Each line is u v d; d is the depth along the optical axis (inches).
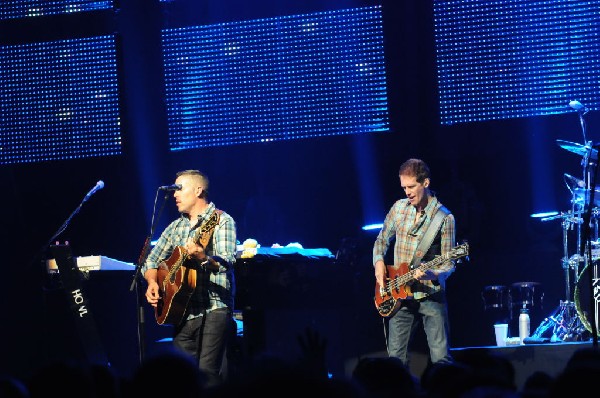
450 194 590.9
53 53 617.9
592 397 141.9
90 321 443.5
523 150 593.0
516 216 603.2
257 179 616.1
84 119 617.9
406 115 595.8
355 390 146.0
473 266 583.8
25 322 592.4
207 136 611.5
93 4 614.9
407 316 386.3
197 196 369.7
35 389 172.7
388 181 608.7
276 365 142.4
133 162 621.0
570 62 569.0
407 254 387.2
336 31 597.0
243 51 606.2
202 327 355.9
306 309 397.4
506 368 216.2
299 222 623.2
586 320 447.8
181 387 161.6
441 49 585.0
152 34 617.9
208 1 608.7
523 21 573.9
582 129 561.0
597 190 471.5
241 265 393.7
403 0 590.6
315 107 600.7
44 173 623.2
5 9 619.5
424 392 187.3
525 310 513.7
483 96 581.3
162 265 362.6
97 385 185.5
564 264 494.9
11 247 618.8
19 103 621.9
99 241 631.2
